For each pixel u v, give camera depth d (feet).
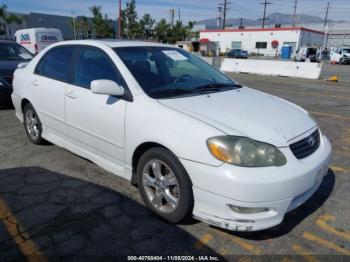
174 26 150.00
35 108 14.73
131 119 9.96
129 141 10.15
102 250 8.56
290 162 8.46
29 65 15.66
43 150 15.12
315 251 8.77
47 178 12.35
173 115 9.14
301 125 9.74
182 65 12.70
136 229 9.43
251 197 7.95
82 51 12.58
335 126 20.84
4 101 22.36
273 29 168.45
